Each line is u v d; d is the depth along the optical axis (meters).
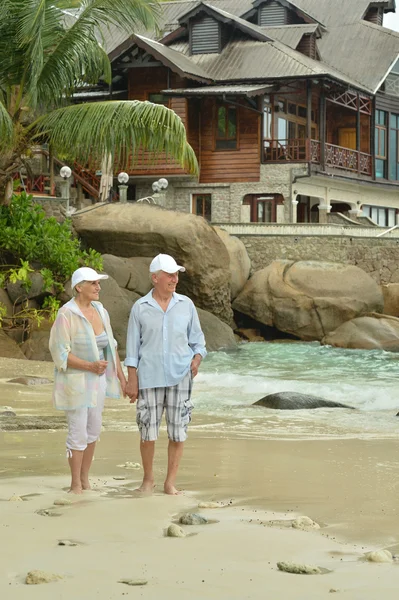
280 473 7.18
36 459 7.67
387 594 3.91
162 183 31.06
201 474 7.13
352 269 29.17
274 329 29.33
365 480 6.88
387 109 43.88
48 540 4.81
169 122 21.25
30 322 22.00
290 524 5.32
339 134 43.88
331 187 40.31
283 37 40.81
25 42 20.59
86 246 27.58
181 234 26.58
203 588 3.96
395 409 12.70
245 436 9.59
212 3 45.03
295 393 12.70
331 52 43.59
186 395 6.49
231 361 22.41
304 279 28.83
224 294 28.16
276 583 4.05
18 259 23.36
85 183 34.12
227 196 38.06
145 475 6.49
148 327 6.46
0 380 15.05
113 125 21.19
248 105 37.56
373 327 26.69
